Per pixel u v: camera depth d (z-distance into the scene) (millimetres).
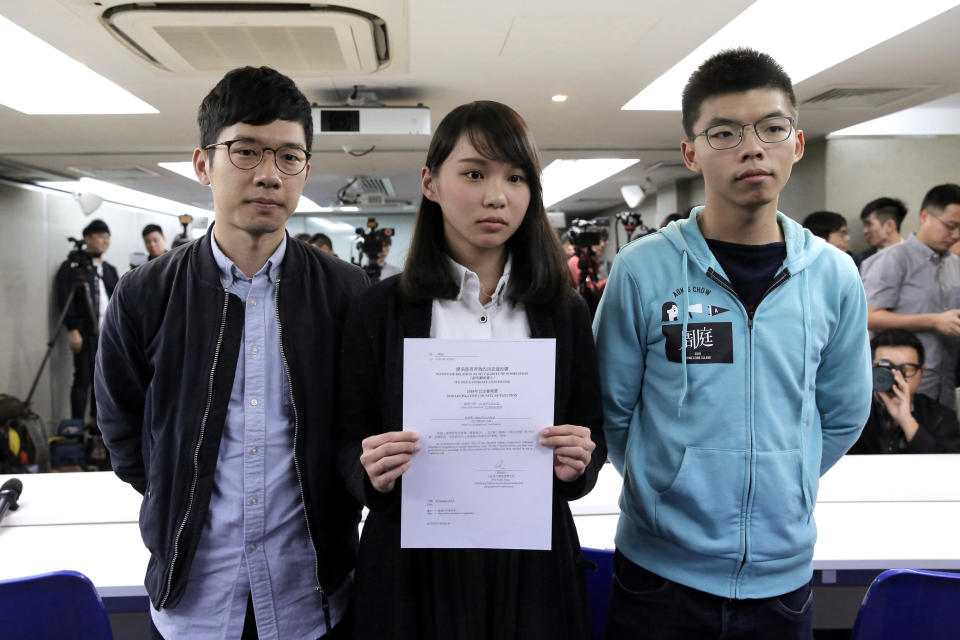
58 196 5461
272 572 1021
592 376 1018
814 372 1076
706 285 1075
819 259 1090
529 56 2746
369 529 961
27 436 4148
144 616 1657
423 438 878
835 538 1459
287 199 984
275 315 1045
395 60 2764
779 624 1049
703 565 1046
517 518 888
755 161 975
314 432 1031
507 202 888
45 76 3350
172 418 1008
